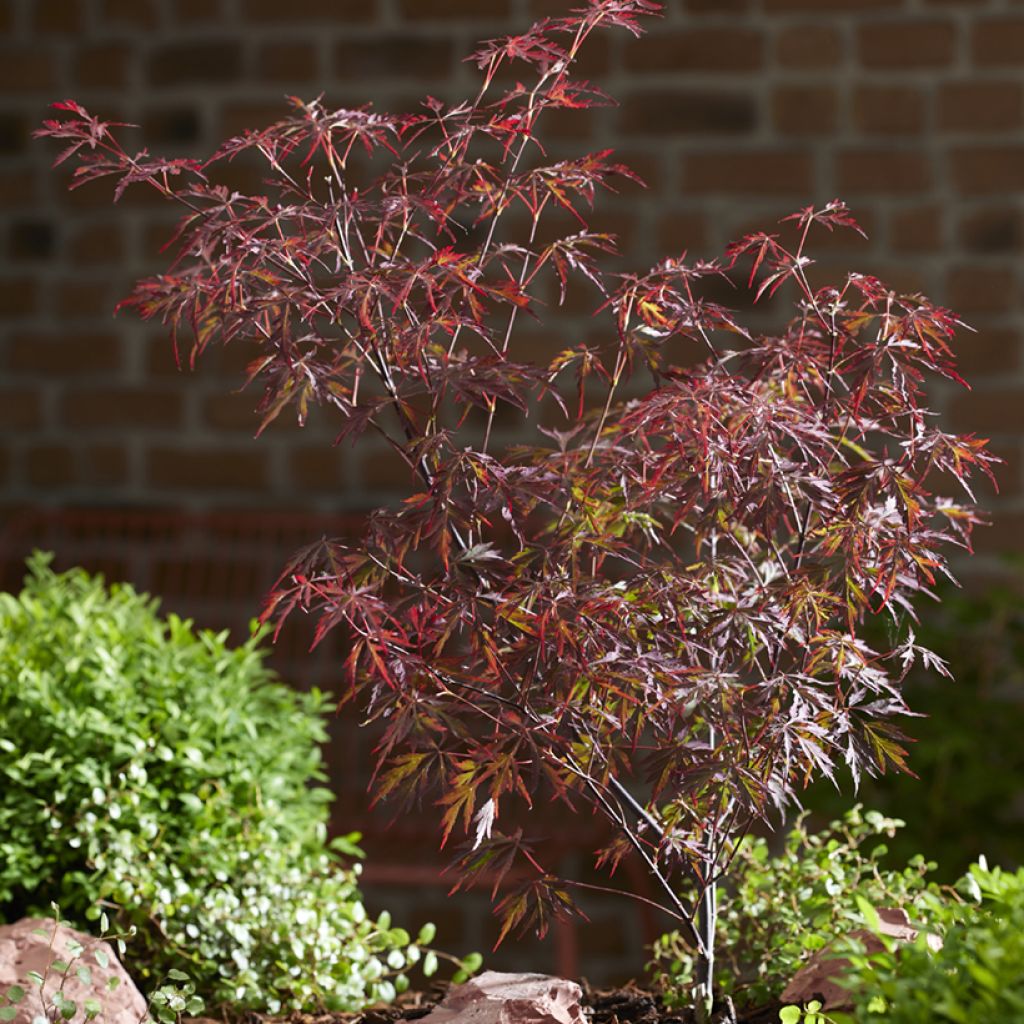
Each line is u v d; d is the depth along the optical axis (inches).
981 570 206.5
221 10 217.5
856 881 109.5
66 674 122.3
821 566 84.7
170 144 218.5
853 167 209.0
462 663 86.9
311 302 82.7
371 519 82.4
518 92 92.0
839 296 90.7
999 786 181.8
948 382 208.8
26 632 129.3
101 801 111.2
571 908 89.6
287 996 109.2
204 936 108.4
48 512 211.3
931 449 84.7
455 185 90.7
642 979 201.0
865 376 86.6
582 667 81.8
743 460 85.6
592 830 181.0
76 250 221.1
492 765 83.5
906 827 182.2
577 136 211.8
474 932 206.1
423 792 86.1
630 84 211.2
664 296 91.0
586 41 211.5
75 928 113.1
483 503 80.2
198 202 218.2
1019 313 207.6
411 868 173.6
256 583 215.5
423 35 213.6
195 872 113.8
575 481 89.9
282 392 85.5
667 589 87.4
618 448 92.4
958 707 187.9
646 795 182.4
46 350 221.9
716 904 111.0
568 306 209.9
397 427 214.8
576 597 82.3
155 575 217.2
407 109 213.6
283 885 115.1
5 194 222.1
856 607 87.5
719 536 95.6
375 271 81.9
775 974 104.3
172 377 219.6
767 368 91.7
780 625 85.5
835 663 87.5
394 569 86.0
